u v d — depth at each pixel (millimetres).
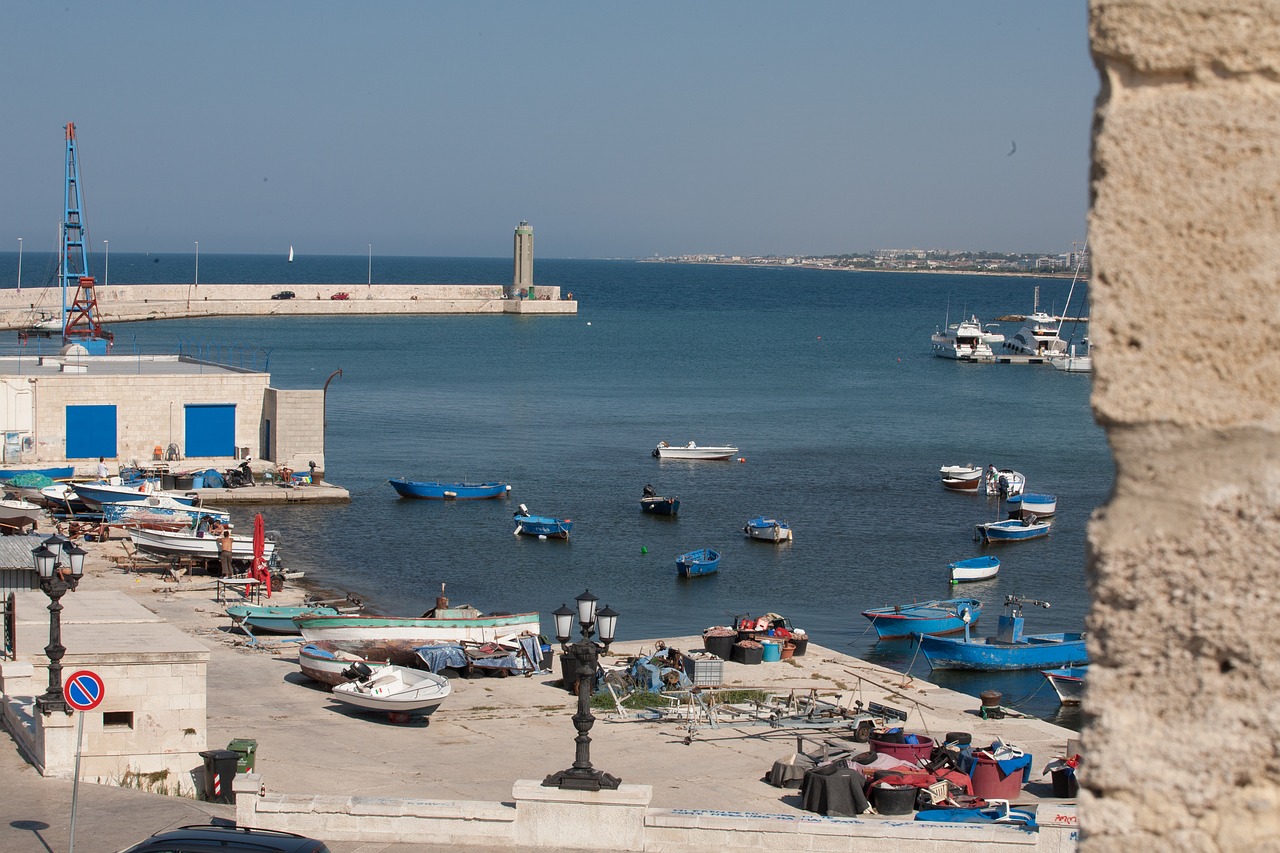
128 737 26641
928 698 42562
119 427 85500
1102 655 4730
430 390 151625
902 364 198625
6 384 82625
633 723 37156
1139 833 4668
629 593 66750
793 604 65250
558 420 129875
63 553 33906
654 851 21453
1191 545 4570
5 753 27484
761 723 37344
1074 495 95062
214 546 62500
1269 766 4535
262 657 45031
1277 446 4492
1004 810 27078
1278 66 4434
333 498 86000
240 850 16703
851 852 21297
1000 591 68688
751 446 115250
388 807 21984
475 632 45688
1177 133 4500
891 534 81750
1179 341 4547
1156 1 4484
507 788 29609
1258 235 4445
